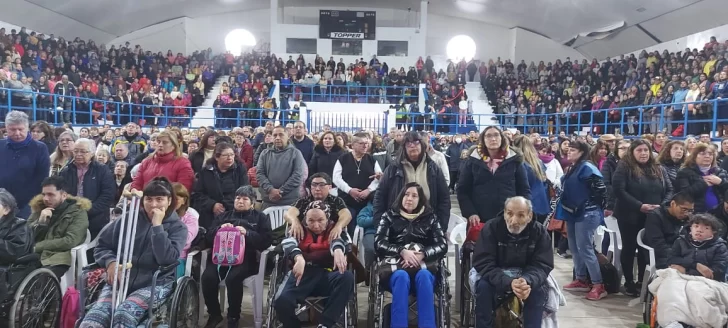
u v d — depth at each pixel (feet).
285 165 16.01
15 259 10.39
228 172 14.46
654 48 55.77
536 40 71.77
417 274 10.75
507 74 65.77
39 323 10.71
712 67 37.76
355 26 68.44
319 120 47.88
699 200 14.65
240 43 68.44
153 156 14.48
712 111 30.37
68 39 59.41
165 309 10.51
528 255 10.92
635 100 43.21
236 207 12.59
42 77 37.91
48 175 13.64
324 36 68.44
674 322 10.38
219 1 66.08
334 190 15.67
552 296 10.91
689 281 10.79
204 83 60.64
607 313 13.47
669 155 16.19
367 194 15.25
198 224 13.20
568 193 14.76
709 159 14.74
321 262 11.41
